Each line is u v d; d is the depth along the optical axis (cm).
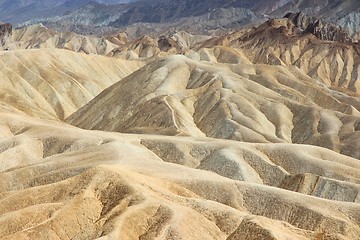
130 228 4400
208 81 13250
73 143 8181
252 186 5859
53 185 5297
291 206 5438
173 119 10650
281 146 7875
